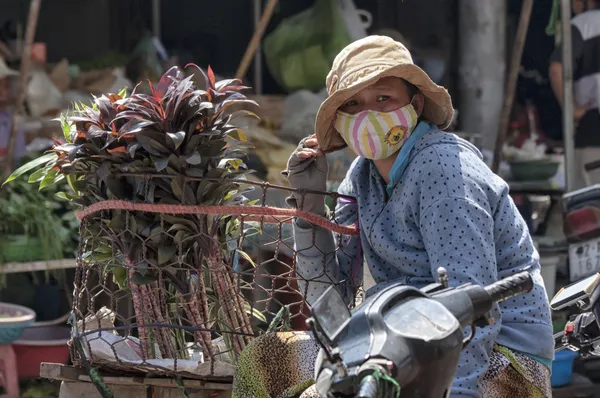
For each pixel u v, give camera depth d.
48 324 9.30
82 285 4.50
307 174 4.53
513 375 3.84
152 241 4.35
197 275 4.50
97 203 4.29
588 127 10.38
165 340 4.48
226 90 4.50
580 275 8.80
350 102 4.09
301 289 4.64
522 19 9.68
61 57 11.05
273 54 10.36
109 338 4.35
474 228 3.70
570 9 10.26
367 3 11.45
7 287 9.62
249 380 3.93
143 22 11.22
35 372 9.00
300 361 3.97
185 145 4.26
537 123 11.16
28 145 9.49
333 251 4.55
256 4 11.27
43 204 9.00
